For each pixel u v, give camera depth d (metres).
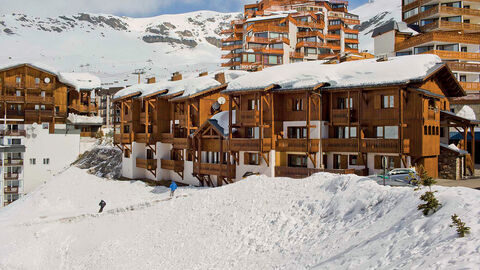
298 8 98.62
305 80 35.34
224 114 41.53
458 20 59.12
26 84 62.56
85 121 67.69
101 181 50.97
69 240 32.06
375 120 33.00
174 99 44.09
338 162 35.34
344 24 98.25
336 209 19.00
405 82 30.30
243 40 91.12
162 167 47.28
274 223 20.44
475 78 54.69
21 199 50.44
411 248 12.75
